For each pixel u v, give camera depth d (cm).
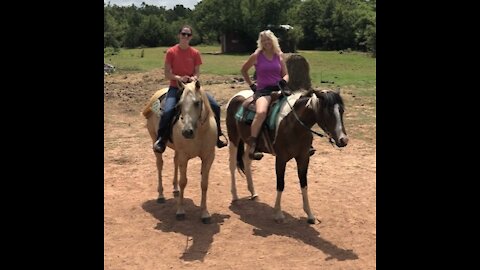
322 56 3941
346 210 662
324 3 5844
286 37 4597
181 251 538
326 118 534
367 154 946
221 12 5225
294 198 713
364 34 4784
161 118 621
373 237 572
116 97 1599
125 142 1048
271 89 621
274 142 602
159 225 614
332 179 799
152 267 500
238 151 689
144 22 6781
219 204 689
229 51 5334
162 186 713
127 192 741
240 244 555
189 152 596
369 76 2214
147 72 2422
